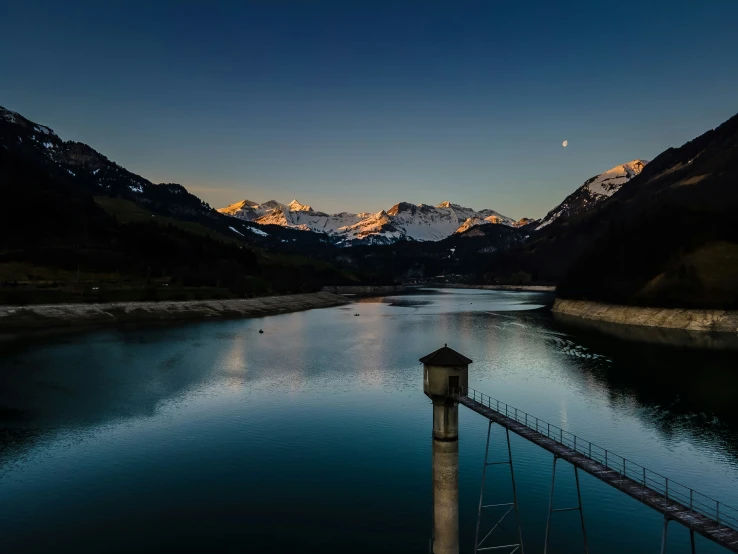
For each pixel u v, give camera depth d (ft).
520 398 243.40
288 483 152.76
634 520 131.95
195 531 125.59
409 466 165.37
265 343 421.59
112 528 126.72
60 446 181.06
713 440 185.98
